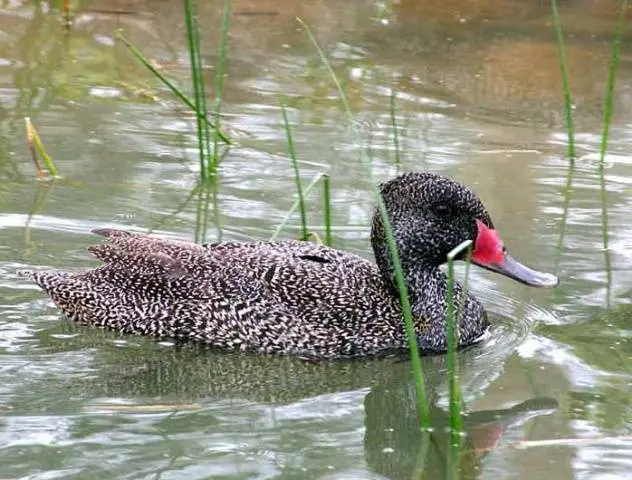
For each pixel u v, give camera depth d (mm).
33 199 15156
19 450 9773
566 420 10562
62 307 12609
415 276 12383
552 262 13914
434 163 16625
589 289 13328
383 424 10508
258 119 18062
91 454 9727
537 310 13000
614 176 16641
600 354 11930
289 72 20000
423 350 12234
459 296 12438
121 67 19812
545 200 15719
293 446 10016
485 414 10742
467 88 19688
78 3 22391
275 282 12211
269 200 15320
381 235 12367
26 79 19141
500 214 15188
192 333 12211
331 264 12438
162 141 17141
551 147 17625
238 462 9664
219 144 17094
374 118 18328
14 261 13609
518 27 22484
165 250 12602
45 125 17438
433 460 9883
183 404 10828
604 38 21969
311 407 10852
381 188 12578
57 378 11273
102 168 16172
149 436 10109
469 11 23219
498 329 12656
